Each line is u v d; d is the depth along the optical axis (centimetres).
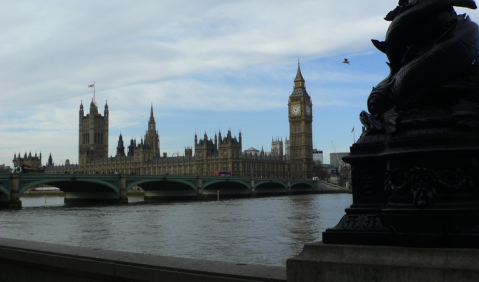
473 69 745
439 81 714
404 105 758
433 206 675
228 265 802
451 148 674
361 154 777
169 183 14550
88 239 4919
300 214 7944
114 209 10012
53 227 6147
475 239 638
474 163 688
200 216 7775
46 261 965
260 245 4238
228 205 11362
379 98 791
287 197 17412
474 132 698
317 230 5372
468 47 708
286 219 6944
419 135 706
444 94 737
